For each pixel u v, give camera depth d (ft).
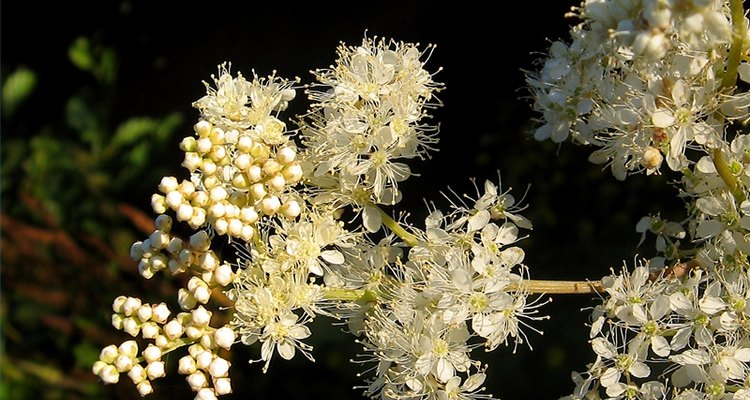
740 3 0.72
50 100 1.51
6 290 1.25
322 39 1.26
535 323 1.03
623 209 1.09
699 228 0.75
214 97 0.76
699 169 0.75
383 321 0.76
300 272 0.75
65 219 1.28
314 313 0.76
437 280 0.75
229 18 1.35
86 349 1.21
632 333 0.79
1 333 1.25
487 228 0.76
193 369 0.74
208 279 0.74
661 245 0.79
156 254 0.75
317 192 0.77
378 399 0.78
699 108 0.73
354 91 0.76
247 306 0.75
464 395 0.75
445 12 1.20
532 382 1.01
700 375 0.73
